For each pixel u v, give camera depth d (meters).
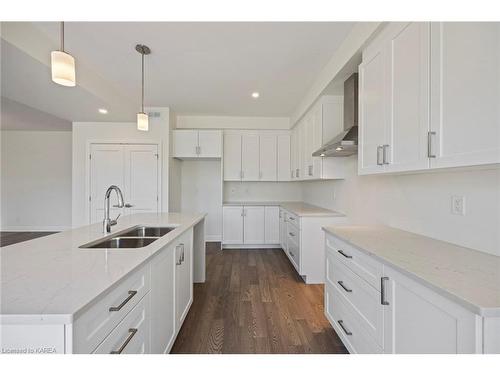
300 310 2.61
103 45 2.53
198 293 3.03
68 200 6.41
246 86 3.57
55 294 0.91
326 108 3.16
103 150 4.60
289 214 4.08
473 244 1.44
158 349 1.59
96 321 0.94
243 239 5.04
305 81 3.39
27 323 0.78
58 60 1.59
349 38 2.26
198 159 5.35
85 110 3.87
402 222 2.07
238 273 3.73
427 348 1.03
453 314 0.91
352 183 3.04
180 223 2.54
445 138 1.23
